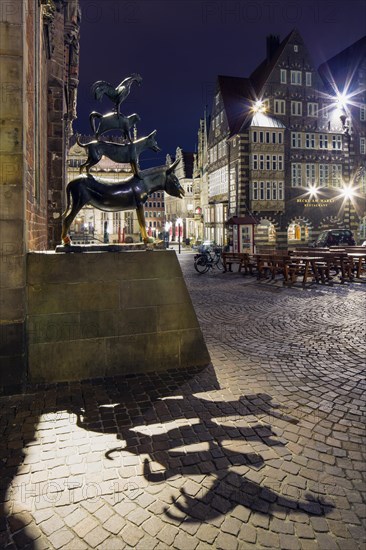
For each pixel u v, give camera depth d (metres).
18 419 3.82
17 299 4.45
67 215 5.02
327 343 6.50
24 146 4.47
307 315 8.76
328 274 14.50
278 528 2.42
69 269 4.88
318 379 4.90
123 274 5.09
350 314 8.82
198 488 2.79
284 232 35.91
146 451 3.25
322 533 2.38
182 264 24.39
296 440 3.45
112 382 4.80
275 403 4.20
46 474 2.94
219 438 3.47
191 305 5.43
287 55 35.81
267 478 2.91
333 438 3.49
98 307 4.99
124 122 5.19
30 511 2.56
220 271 19.23
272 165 35.19
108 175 50.50
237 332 7.29
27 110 4.98
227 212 39.31
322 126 36.62
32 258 4.75
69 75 14.33
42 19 8.77
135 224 58.06
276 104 35.56
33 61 6.22
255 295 11.74
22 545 2.29
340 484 2.84
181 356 5.38
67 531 2.40
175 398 4.33
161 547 2.28
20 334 4.46
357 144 37.75
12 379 4.43
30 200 5.46
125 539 2.34
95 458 3.15
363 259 16.72
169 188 5.51
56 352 4.84
